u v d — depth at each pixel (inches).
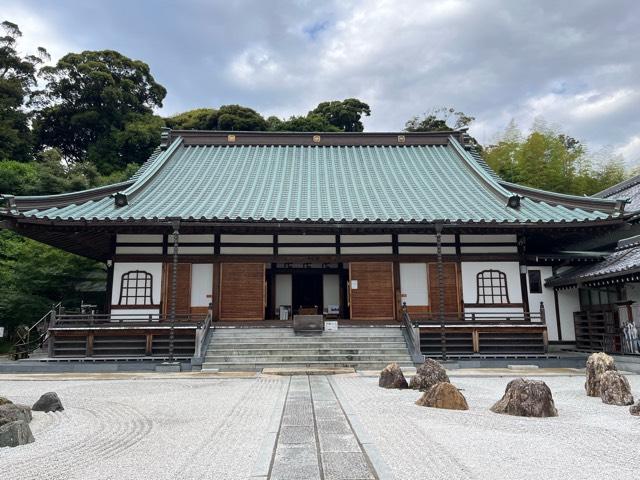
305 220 580.4
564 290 666.8
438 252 568.7
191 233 648.4
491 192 722.8
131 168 1509.6
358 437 223.3
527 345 584.1
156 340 564.7
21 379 457.1
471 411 291.3
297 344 556.7
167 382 434.6
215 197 689.6
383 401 322.3
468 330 581.6
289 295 829.8
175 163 821.9
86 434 239.8
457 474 171.3
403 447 206.2
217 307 639.8
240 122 1893.5
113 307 628.7
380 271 663.1
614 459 191.5
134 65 2037.4
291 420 262.1
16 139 1632.6
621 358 525.7
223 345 555.2
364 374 471.8
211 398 344.2
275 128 1978.3
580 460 189.6
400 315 645.3
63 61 1892.2
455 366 533.0
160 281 639.1
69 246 713.6
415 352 538.9
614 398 320.8
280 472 173.6
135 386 411.8
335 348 551.8
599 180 1123.9
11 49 1898.4
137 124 1823.3
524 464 183.8
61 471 180.7
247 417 273.7
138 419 274.7
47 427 256.8
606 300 598.9
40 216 556.7
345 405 306.8
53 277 896.9
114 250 642.2
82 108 1893.5
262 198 692.7
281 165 837.2
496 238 670.5
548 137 1179.9
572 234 655.8
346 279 802.2
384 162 860.6
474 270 662.5
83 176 1298.0
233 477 169.9
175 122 1982.0
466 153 862.5
